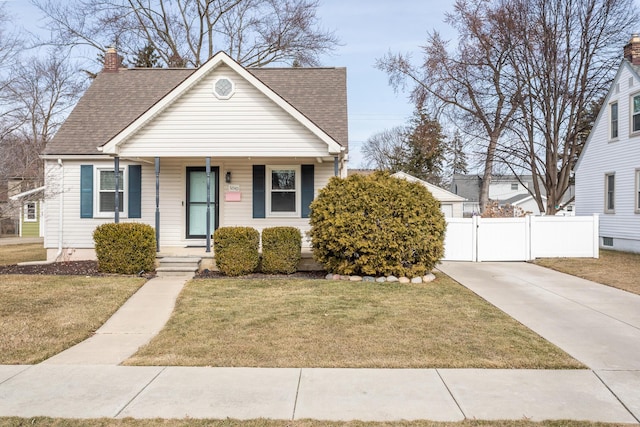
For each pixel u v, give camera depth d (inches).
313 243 443.2
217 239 453.1
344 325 283.7
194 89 487.8
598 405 175.3
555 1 918.4
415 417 165.5
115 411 170.9
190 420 163.2
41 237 1315.2
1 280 411.5
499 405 175.2
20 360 227.5
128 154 485.4
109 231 454.0
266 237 458.9
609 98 810.8
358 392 187.8
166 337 263.3
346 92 629.9
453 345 246.5
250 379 201.9
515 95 985.5
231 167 554.6
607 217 814.5
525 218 604.7
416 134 1414.9
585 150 886.4
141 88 640.4
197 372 210.7
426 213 429.7
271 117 487.8
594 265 539.8
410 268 431.8
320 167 548.1
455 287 404.8
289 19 1106.1
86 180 546.6
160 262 470.9
